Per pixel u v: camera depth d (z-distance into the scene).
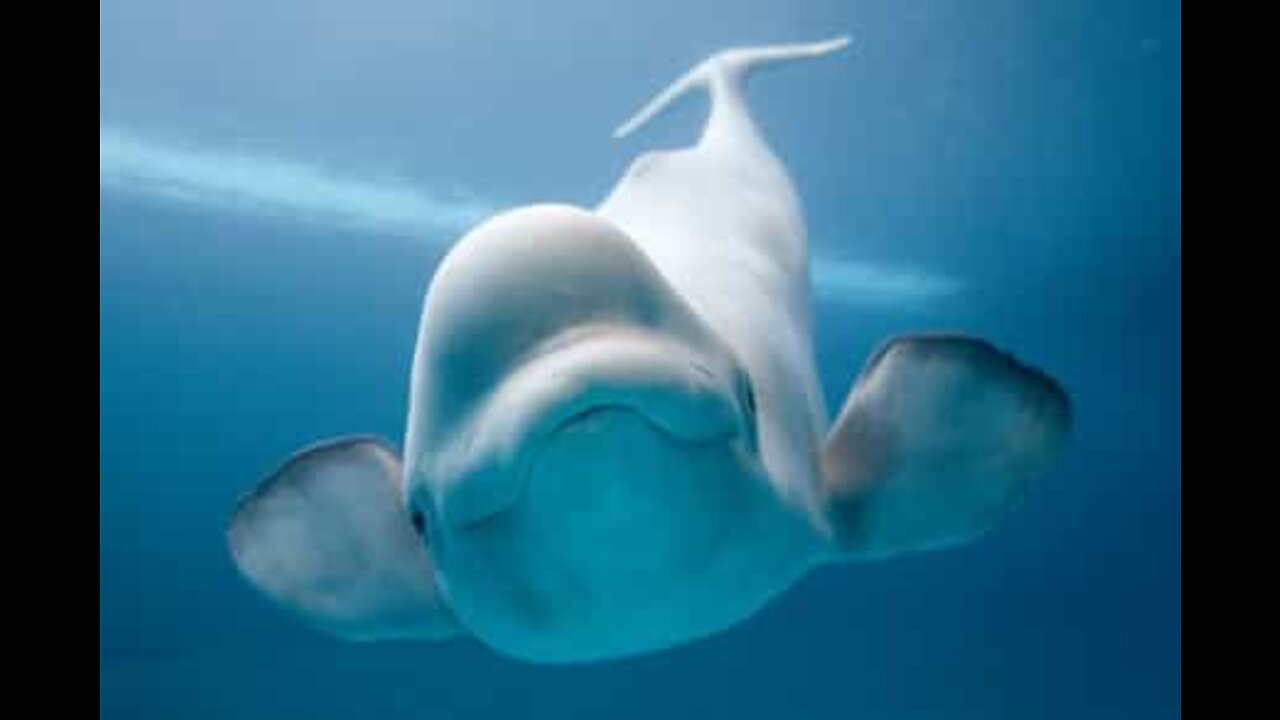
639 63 12.59
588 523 2.56
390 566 4.54
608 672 16.53
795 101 13.30
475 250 2.73
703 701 16.97
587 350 2.49
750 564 3.16
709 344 2.92
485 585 2.91
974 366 3.97
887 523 4.12
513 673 16.36
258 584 4.67
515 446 2.46
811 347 5.25
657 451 2.52
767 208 5.70
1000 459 4.10
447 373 2.71
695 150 5.97
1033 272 17.33
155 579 15.77
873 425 4.10
